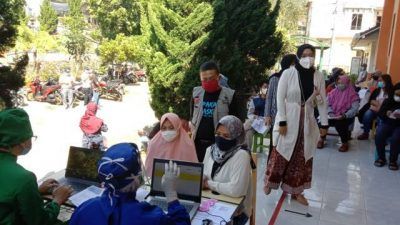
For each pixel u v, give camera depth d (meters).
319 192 4.66
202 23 5.79
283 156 3.92
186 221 1.88
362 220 3.91
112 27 23.55
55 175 2.84
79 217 1.54
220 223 2.23
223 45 6.10
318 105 4.00
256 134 6.29
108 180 1.51
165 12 5.78
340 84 6.50
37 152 6.82
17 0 3.84
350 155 6.37
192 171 2.41
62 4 40.84
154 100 6.27
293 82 3.81
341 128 6.55
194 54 5.79
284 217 3.93
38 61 15.86
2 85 3.69
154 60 5.88
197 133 3.65
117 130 9.27
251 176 2.87
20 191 1.81
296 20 32.72
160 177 2.46
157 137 3.13
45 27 26.36
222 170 2.71
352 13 29.91
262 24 6.82
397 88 5.62
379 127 5.75
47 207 2.11
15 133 1.89
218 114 3.55
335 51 30.66
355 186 4.89
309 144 3.92
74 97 13.62
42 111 11.76
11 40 3.83
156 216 1.53
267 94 4.65
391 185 4.97
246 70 6.79
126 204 1.53
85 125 6.33
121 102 14.53
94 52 21.98
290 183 4.04
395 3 11.16
